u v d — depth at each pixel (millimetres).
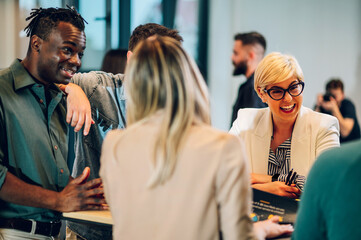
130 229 1200
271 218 1546
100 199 1667
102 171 1283
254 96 3301
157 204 1171
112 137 1269
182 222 1146
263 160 2008
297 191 1828
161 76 1198
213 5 5332
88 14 4387
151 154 1174
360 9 5352
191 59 1247
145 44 1242
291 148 1963
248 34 3914
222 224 1182
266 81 1859
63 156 1877
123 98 2143
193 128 1192
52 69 1710
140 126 1219
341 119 4734
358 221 1077
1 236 1675
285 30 5383
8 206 1676
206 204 1146
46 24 1690
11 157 1662
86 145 2125
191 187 1146
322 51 5410
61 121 1891
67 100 1894
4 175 1579
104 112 2125
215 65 5422
